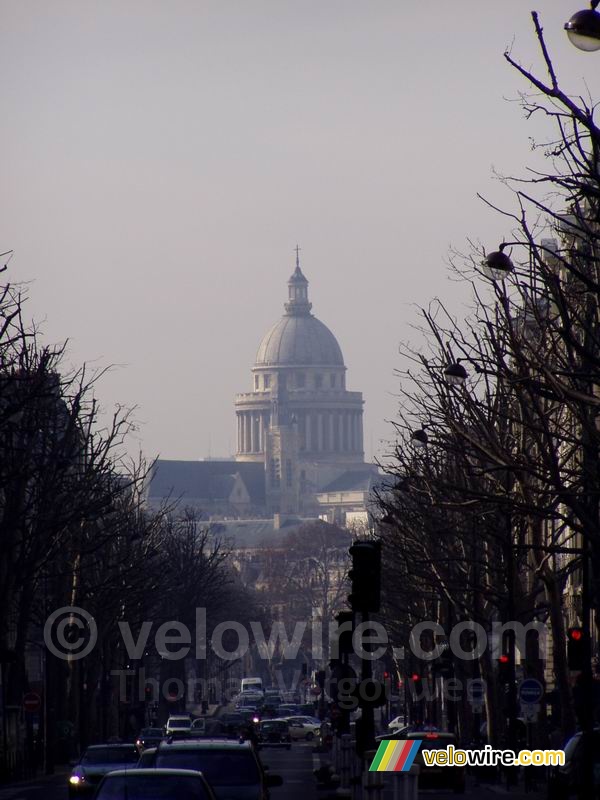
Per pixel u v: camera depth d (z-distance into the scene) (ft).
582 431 493.36
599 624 518.37
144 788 280.10
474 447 493.36
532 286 428.56
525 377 422.82
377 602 399.65
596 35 283.59
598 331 450.30
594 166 340.80
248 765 335.47
